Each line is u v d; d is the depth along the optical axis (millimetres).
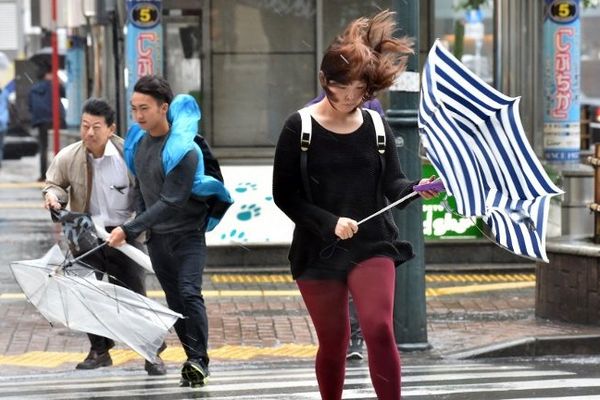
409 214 22641
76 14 41656
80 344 23578
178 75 32219
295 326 25547
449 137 12961
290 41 32438
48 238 37188
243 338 24328
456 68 13031
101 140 19797
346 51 12797
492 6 33156
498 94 12797
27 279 17234
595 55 80438
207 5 32094
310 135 13125
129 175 19922
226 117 32438
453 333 24672
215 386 18781
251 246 32281
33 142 63781
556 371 20766
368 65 12828
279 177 13250
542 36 33250
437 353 22781
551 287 25641
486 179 13000
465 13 33062
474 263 33000
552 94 33344
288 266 32312
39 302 17219
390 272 13219
